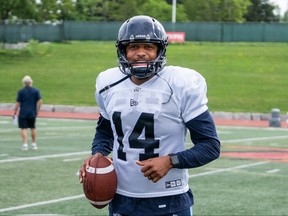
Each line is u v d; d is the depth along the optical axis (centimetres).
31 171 1280
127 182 429
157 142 421
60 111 3203
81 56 4659
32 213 888
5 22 5212
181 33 5238
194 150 416
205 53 4738
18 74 4084
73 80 3956
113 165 438
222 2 8069
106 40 5316
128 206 430
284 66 4366
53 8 5975
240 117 3042
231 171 1325
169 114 421
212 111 3153
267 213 905
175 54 4669
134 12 7438
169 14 7769
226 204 967
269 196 1041
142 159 422
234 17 8112
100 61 4509
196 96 421
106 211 907
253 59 4569
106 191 430
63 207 933
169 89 422
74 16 7062
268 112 3169
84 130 2273
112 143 471
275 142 1983
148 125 420
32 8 5344
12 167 1334
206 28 5281
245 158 1553
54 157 1505
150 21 424
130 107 424
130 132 425
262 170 1350
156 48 425
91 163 436
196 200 995
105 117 459
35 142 1742
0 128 2303
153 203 427
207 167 1378
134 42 419
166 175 427
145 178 424
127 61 424
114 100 433
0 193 1041
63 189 1083
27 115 1655
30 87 1670
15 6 5284
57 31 5250
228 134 2264
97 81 452
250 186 1137
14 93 3616
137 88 427
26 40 5153
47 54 4706
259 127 2642
